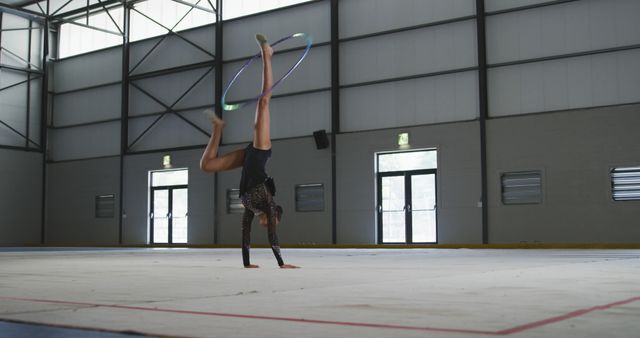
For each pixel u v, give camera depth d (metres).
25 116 31.45
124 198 29.73
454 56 22.00
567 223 19.55
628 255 12.86
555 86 20.33
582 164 19.44
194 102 27.84
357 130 23.77
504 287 4.70
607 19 19.64
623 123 18.91
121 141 29.80
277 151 25.34
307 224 24.44
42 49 32.09
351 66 24.05
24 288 5.02
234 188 26.58
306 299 3.91
